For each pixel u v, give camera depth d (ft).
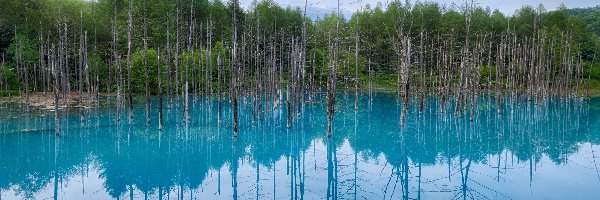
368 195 57.31
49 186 62.95
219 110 106.52
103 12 215.72
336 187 61.41
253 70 199.72
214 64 191.11
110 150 85.30
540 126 118.01
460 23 243.19
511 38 242.37
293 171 71.87
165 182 65.51
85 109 138.82
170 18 195.83
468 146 91.09
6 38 200.13
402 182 63.62
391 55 263.08
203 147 89.71
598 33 411.75
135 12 181.88
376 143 94.68
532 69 161.07
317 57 209.97
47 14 199.41
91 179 66.69
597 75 256.52
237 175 69.46
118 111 113.29
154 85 186.39
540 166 72.54
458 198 54.80
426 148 89.30
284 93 182.60
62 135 97.35
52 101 153.99
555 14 289.12
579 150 86.28
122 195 58.75
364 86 247.29
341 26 236.63
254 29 199.52
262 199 55.83
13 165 74.08
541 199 53.83
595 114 144.05
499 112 134.51
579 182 61.82
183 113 123.03
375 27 250.98
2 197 57.47
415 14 252.62
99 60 189.16
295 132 107.45
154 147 88.53
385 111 150.10
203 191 60.34
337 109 155.02
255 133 105.50
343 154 84.58
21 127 105.50
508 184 61.21
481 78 208.74
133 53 196.75
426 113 145.38
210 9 238.68
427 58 231.71
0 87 173.47
